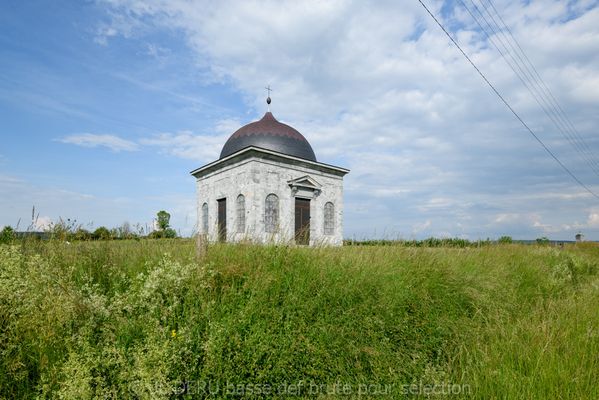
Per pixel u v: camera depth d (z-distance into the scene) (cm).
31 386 315
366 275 544
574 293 759
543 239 2300
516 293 724
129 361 323
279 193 1967
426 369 409
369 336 442
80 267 491
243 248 575
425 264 659
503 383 352
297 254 568
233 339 364
